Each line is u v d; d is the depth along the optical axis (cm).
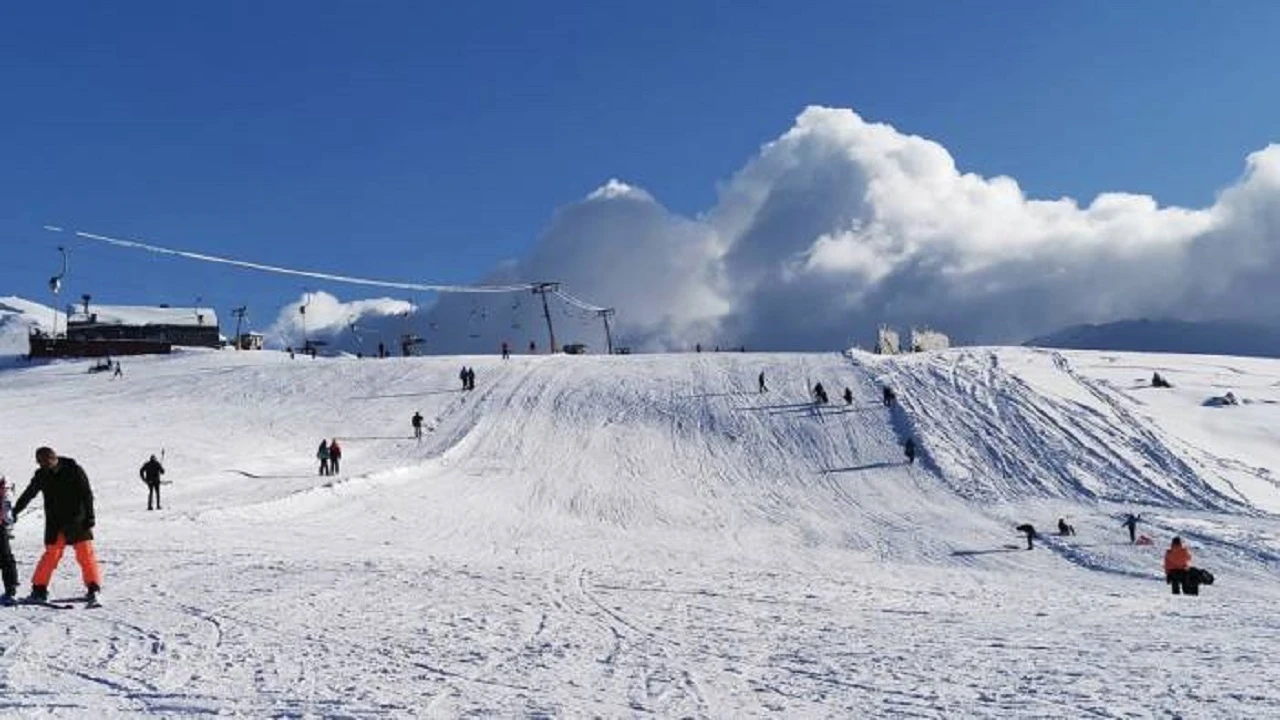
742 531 3972
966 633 1459
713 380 7169
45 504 1409
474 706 905
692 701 951
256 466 5091
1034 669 1136
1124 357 7838
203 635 1206
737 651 1229
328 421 6575
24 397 7625
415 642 1209
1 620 1284
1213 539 3747
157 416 6644
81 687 943
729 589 1944
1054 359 7575
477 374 7794
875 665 1150
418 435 6066
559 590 1758
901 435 5722
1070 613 1823
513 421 6350
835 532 3994
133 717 846
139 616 1327
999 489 4834
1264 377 7200
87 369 9100
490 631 1311
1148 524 4028
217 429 6247
